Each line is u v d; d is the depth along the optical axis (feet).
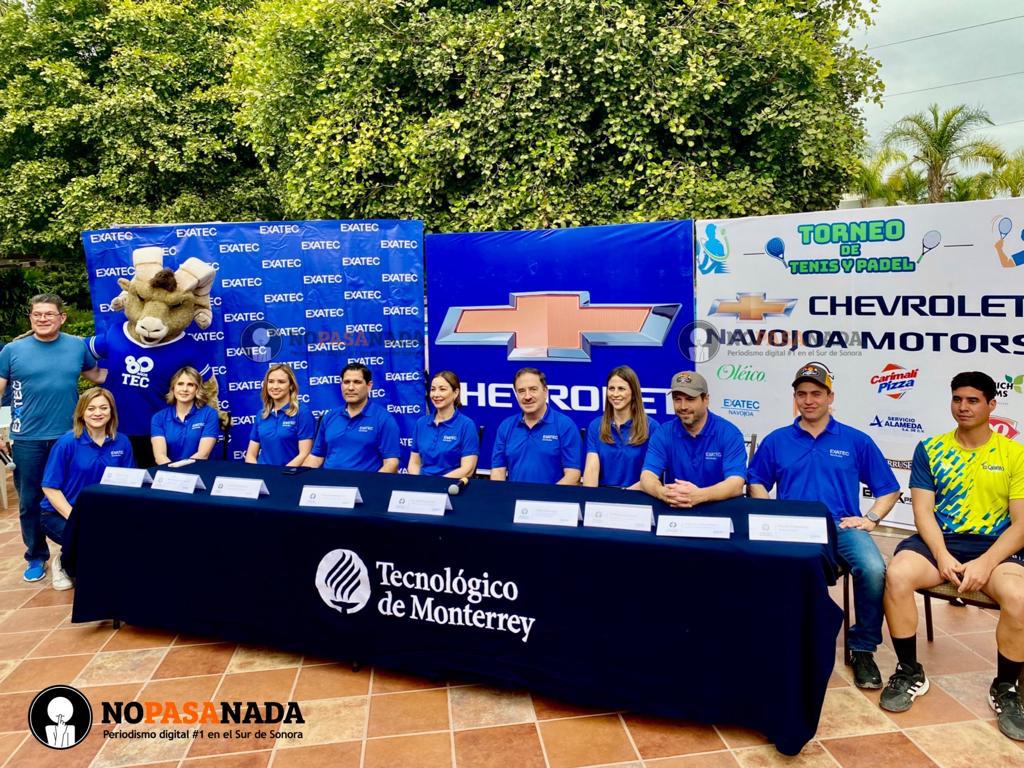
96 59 39.01
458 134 23.29
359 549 10.27
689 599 8.68
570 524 9.38
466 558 9.64
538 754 8.57
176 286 16.79
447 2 25.52
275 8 26.43
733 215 22.74
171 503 11.48
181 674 10.79
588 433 13.58
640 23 21.54
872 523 10.78
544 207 22.52
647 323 16.92
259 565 10.96
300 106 25.79
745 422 16.52
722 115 24.14
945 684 9.92
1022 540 9.42
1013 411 14.06
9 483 24.39
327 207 25.07
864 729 8.90
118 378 17.61
